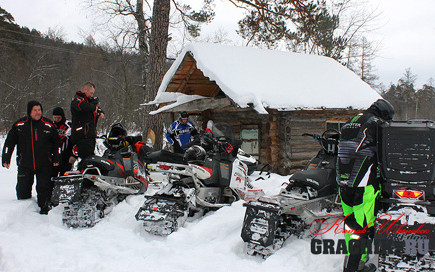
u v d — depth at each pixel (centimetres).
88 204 480
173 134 898
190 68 922
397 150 306
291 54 1050
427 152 297
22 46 3297
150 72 1181
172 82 963
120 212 512
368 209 321
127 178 548
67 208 476
